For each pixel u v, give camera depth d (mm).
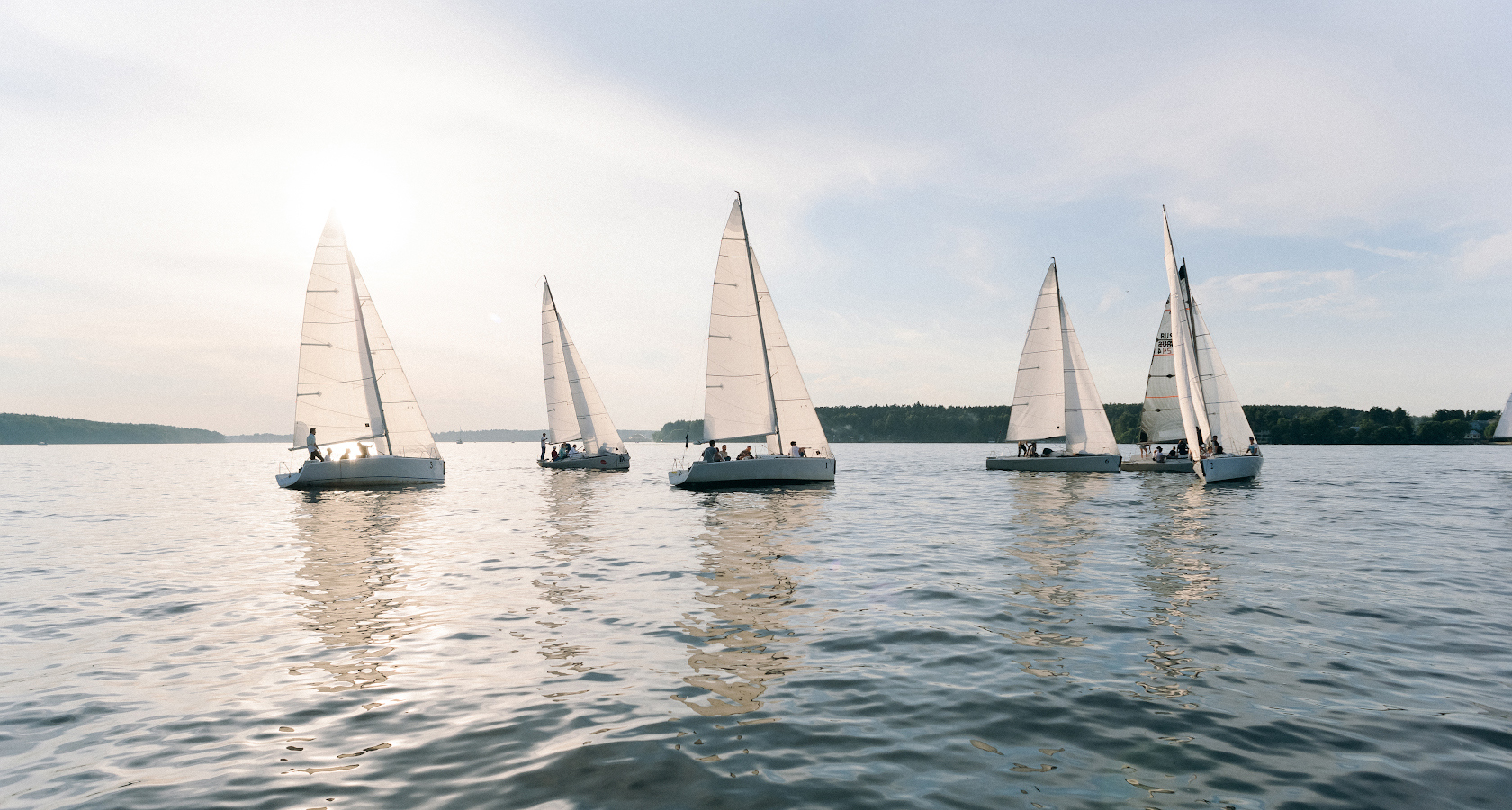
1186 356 30156
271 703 5898
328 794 4320
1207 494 25375
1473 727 5223
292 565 12500
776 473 27797
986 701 5816
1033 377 37625
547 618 8625
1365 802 4145
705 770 4605
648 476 40312
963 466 54156
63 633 8125
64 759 4867
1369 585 10156
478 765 4703
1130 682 6230
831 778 4473
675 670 6676
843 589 10188
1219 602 9156
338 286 29484
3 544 15531
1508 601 9164
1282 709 5594
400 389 32469
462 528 17500
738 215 27609
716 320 27547
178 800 4258
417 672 6641
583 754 4844
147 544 15344
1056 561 12242
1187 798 4199
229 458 110750
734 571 11602
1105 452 36438
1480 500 23125
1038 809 4082
